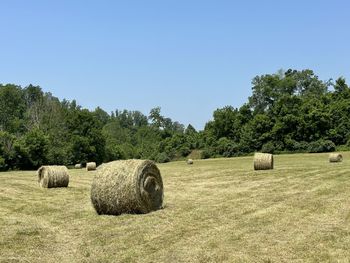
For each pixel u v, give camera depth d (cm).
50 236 1291
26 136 7512
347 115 7769
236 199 1855
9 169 7231
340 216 1389
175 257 1027
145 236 1233
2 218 1595
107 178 1612
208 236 1198
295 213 1462
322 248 1050
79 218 1559
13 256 1088
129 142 13400
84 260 1041
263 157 3425
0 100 12344
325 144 7488
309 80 11856
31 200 2092
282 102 8300
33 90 14288
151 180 1641
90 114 9144
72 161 8625
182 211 1605
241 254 1023
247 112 9325
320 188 2050
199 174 3503
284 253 1020
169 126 15125
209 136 9381
